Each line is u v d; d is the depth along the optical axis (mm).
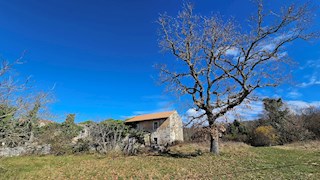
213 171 12609
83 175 12320
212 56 19438
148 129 45281
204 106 19875
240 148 23688
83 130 28828
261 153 19484
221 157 17844
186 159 17703
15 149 22203
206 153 20297
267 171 12234
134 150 25078
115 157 20734
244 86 18281
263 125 38688
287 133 34594
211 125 19609
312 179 10297
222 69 19188
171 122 43250
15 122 13047
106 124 27547
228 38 19141
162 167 14203
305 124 35500
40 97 16109
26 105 13234
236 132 39781
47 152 24047
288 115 37344
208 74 19906
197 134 20906
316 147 22766
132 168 14055
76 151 25125
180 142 36594
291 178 10508
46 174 12844
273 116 38406
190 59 20172
